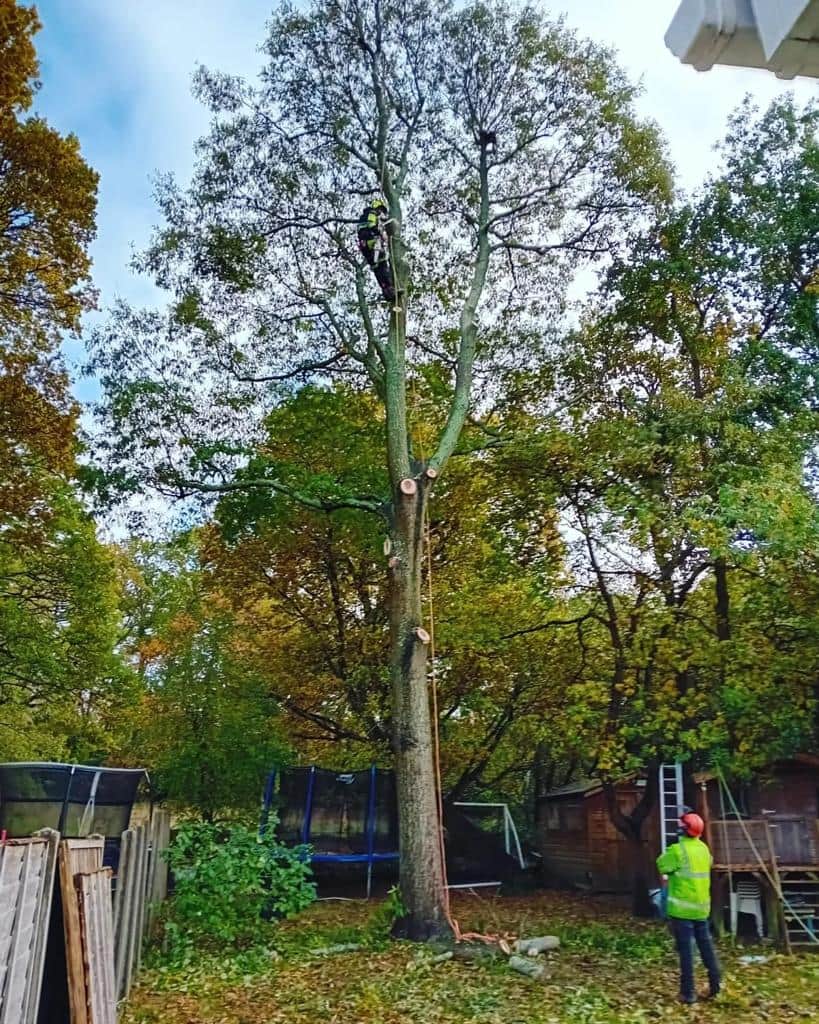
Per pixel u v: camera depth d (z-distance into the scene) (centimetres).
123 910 761
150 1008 730
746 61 192
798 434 1191
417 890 995
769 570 1130
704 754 1239
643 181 1384
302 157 1437
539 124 1415
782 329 1357
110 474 1238
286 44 1387
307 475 1376
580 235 1452
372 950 949
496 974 851
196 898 971
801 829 1055
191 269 1409
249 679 1661
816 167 1340
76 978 512
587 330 1459
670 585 1271
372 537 1466
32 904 466
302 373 1493
